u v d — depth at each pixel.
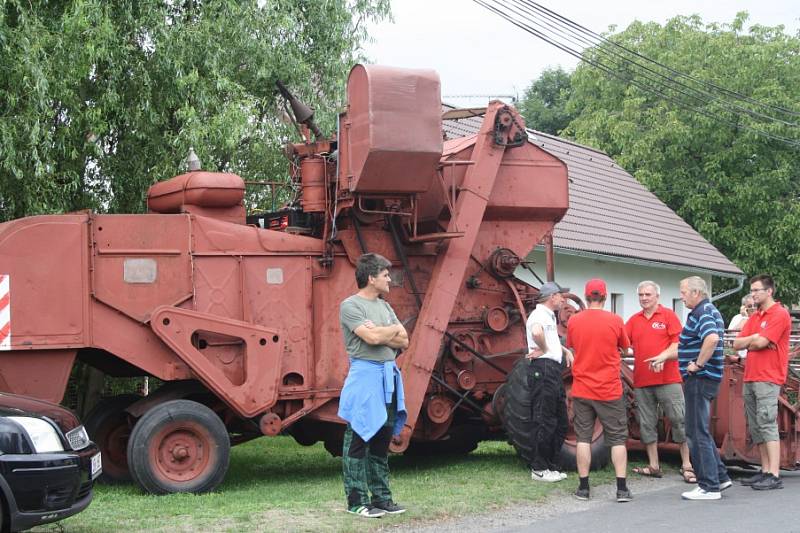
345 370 9.75
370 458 7.45
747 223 28.52
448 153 10.62
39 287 8.57
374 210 9.84
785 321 9.38
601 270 20.80
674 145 28.84
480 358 10.52
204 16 13.05
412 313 10.23
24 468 5.90
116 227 8.90
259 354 9.10
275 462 11.19
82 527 6.92
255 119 13.38
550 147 25.09
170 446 8.69
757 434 9.48
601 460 10.27
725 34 30.81
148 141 12.66
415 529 7.14
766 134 27.12
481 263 10.80
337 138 9.81
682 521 7.53
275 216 10.28
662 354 9.17
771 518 7.66
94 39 11.33
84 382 13.14
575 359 8.66
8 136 10.50
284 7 13.75
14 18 11.57
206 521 7.10
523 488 8.89
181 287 9.08
